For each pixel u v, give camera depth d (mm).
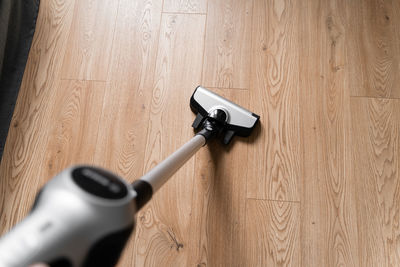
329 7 1490
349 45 1431
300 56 1423
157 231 1215
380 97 1355
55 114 1366
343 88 1373
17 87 1393
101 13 1510
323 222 1215
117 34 1479
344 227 1207
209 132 1220
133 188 766
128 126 1347
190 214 1233
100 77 1417
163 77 1411
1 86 1374
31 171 1296
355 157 1284
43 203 542
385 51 1416
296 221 1219
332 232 1204
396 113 1333
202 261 1186
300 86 1382
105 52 1452
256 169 1279
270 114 1349
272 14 1487
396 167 1267
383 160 1276
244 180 1269
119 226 555
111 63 1436
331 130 1320
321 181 1261
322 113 1344
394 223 1204
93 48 1459
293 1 1505
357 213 1221
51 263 495
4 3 1307
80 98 1389
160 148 1320
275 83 1390
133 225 601
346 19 1470
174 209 1238
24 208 1250
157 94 1388
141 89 1396
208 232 1213
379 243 1187
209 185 1263
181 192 1256
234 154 1298
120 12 1509
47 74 1424
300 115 1343
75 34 1482
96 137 1336
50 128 1348
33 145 1327
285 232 1209
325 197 1242
